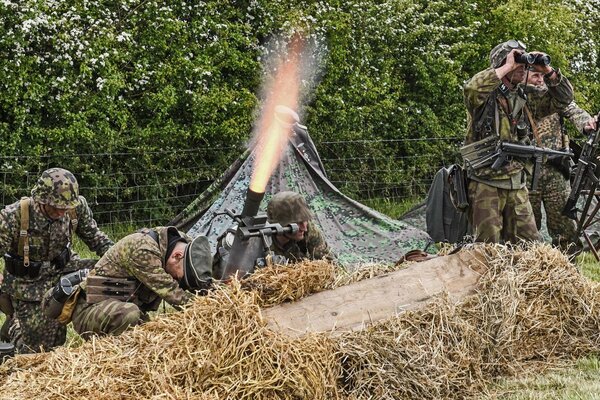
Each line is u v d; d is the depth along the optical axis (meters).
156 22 18.91
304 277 8.46
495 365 9.06
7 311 10.37
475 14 24.84
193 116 19.38
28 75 17.45
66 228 10.25
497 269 9.51
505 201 11.20
